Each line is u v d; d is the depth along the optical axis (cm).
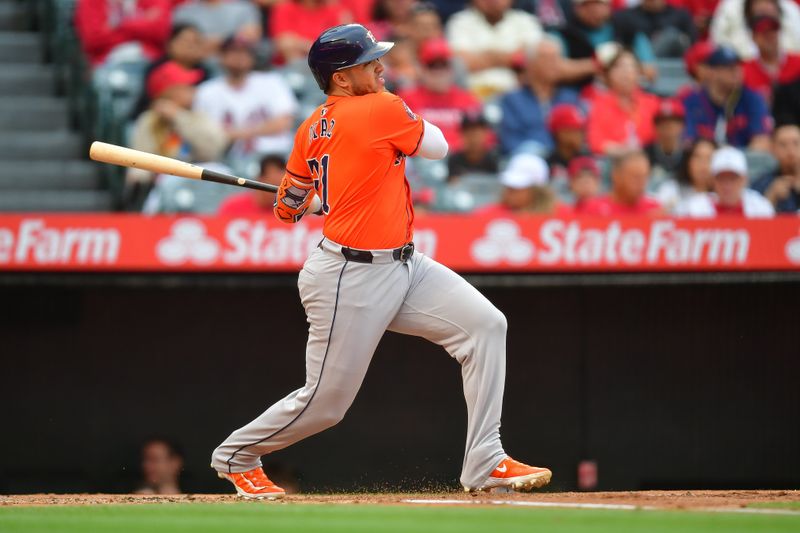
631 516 1353
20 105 3866
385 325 1628
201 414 3212
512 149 3619
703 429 3281
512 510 1447
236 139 3475
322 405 1653
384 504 1565
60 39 3966
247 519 1325
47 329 3158
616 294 3266
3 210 3488
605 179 3619
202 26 3738
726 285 3275
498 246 2991
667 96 3856
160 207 3284
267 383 3238
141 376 3197
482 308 1650
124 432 3188
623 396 3269
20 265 2884
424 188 3475
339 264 1598
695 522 1281
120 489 3177
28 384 3155
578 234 3014
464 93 3681
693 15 4025
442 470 3247
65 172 3641
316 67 1598
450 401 3262
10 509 1501
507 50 3816
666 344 3269
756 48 3919
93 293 3173
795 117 3900
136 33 3728
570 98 3703
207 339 3219
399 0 3853
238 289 3228
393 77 3706
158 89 3497
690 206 3522
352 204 1582
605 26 3966
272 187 1731
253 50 3606
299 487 3212
